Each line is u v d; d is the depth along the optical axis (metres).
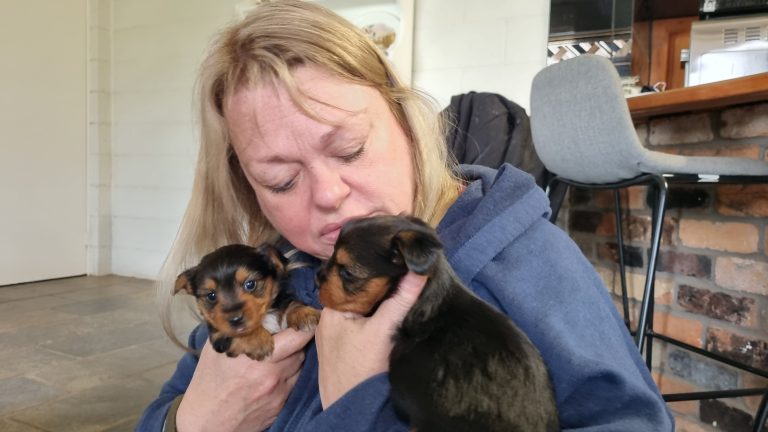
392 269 1.16
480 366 1.06
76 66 6.29
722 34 4.20
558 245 1.26
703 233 2.65
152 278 6.35
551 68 2.56
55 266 6.25
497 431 1.02
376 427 1.10
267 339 1.35
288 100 1.21
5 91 5.69
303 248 1.42
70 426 2.81
